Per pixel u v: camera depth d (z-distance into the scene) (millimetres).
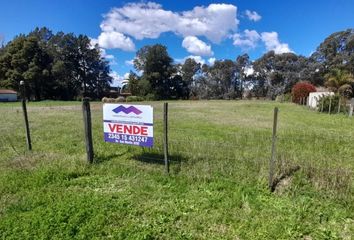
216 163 6816
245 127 13984
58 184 5832
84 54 87562
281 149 8586
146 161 7168
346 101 26078
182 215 4586
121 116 7027
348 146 9234
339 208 4758
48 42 82688
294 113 24203
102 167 6758
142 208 4785
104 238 3941
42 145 9352
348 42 70000
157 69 79500
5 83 66875
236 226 4254
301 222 4312
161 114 22594
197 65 96938
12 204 4922
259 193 5336
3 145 9273
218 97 91125
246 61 92438
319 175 5840
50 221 4230
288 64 81250
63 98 77312
